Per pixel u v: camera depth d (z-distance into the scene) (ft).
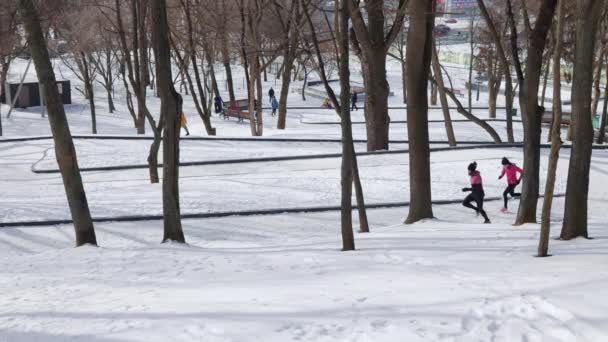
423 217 76.74
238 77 327.88
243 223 80.79
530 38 72.08
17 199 94.27
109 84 230.68
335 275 41.47
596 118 198.70
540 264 41.09
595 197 94.27
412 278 38.88
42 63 61.87
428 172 76.59
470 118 120.26
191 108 242.99
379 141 119.75
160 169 113.50
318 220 82.23
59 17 169.07
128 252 58.13
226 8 171.32
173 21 178.60
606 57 160.76
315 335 29.01
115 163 116.67
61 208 86.53
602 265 39.37
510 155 113.91
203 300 36.37
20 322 34.37
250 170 111.65
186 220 82.07
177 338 29.60
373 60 114.93
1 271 52.24
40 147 131.85
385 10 117.50
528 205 73.46
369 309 32.40
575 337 27.20
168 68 63.62
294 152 124.26
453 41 365.40
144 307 35.58
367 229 69.72
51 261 55.47
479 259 44.32
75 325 32.96
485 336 28.12
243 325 30.86
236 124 201.16
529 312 30.83
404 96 254.06
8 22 151.84
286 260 49.65
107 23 188.85
